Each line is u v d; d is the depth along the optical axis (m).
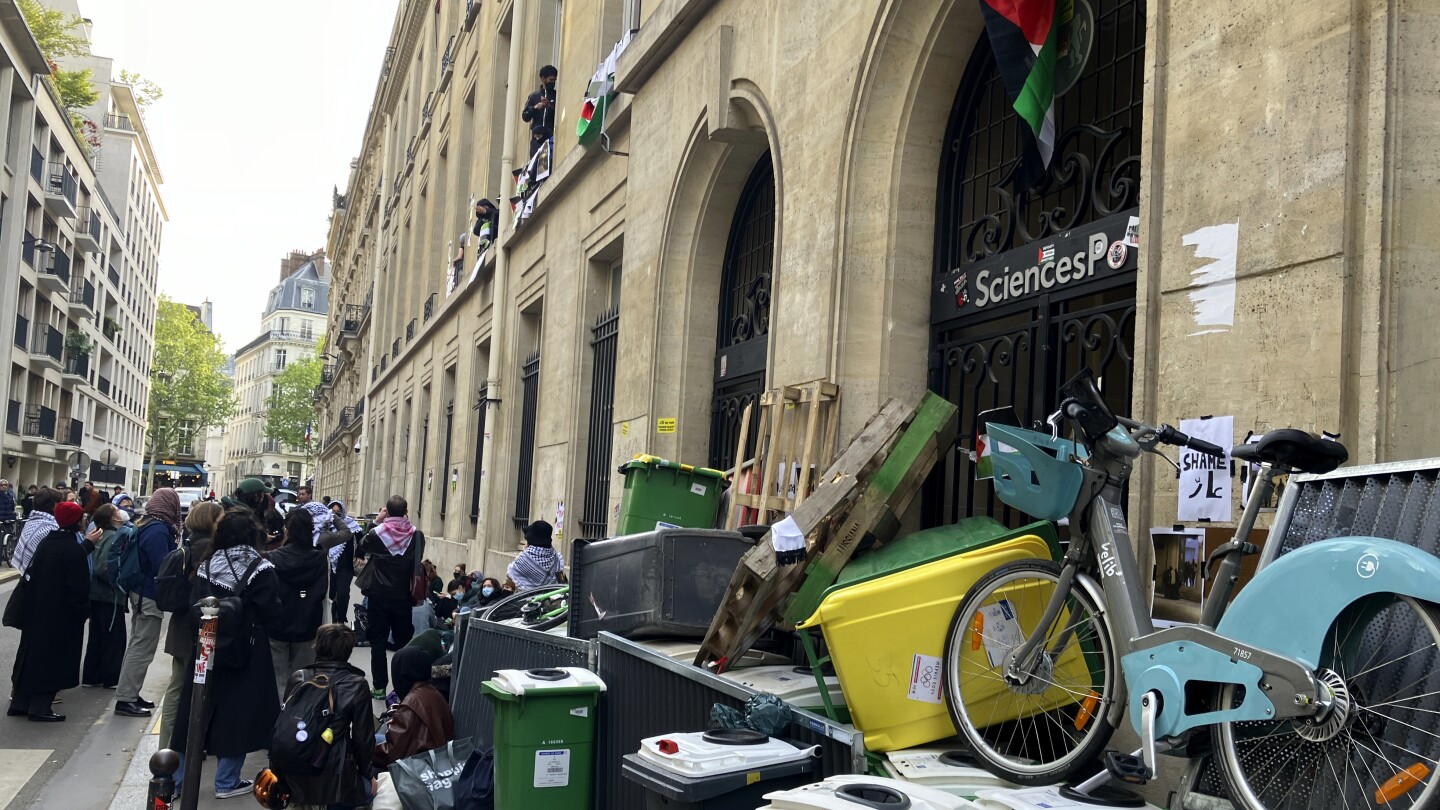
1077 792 3.05
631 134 11.01
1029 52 5.17
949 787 3.29
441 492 23.23
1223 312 3.71
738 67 8.45
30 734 8.16
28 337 36.50
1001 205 6.06
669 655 4.75
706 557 5.21
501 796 4.81
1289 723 2.62
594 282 12.74
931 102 6.41
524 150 17.59
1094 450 3.26
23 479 39.16
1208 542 3.62
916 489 4.83
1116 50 5.25
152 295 79.19
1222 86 3.80
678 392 9.63
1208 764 2.84
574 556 5.57
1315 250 3.37
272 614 6.76
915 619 3.64
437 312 23.64
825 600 3.68
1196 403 3.78
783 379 7.19
